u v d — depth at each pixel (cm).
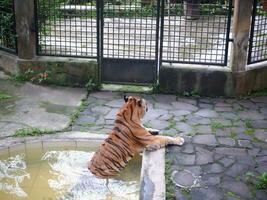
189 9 658
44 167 464
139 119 474
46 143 499
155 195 398
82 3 660
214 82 636
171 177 429
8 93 631
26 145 495
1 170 459
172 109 590
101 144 466
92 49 686
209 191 407
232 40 622
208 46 736
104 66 654
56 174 452
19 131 520
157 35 629
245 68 634
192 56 688
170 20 662
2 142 496
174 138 496
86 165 466
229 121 557
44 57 670
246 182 423
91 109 585
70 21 668
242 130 533
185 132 525
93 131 525
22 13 645
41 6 651
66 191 425
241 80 634
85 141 503
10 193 421
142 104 474
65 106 593
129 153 463
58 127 533
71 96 627
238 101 625
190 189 410
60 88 654
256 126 545
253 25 623
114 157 451
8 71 696
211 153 477
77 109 585
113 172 450
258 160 464
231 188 412
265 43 667
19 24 652
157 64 645
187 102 616
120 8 634
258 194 404
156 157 463
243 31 612
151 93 644
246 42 618
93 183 437
